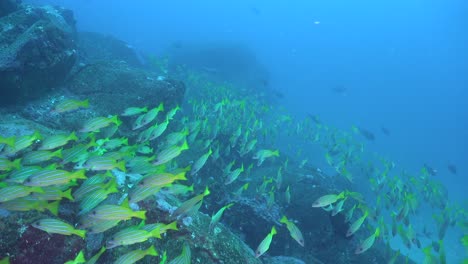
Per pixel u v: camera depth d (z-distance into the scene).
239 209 9.19
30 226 4.86
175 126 11.55
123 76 10.81
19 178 4.37
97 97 10.01
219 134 13.23
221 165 12.40
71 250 5.07
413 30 110.81
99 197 4.70
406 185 12.45
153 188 4.84
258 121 13.73
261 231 9.05
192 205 5.42
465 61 101.75
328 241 10.77
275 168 13.73
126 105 10.05
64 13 17.48
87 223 4.40
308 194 12.03
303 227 11.10
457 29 97.25
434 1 102.06
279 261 8.06
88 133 7.38
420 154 57.22
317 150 30.09
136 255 4.23
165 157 5.70
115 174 6.29
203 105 11.97
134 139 9.59
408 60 100.50
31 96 9.02
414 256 16.78
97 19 64.94
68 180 4.46
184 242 5.79
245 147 10.25
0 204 4.17
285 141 28.25
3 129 6.51
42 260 4.85
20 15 11.20
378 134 61.31
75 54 10.18
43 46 8.89
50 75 9.28
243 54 37.91
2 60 8.12
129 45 25.31
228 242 6.34
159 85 10.98
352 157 15.02
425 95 84.00
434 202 12.33
